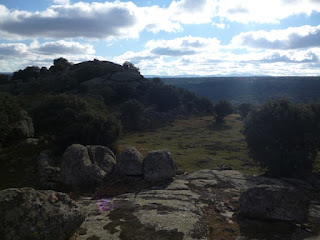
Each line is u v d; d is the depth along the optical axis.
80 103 35.00
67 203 9.12
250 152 22.17
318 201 14.16
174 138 47.44
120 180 15.76
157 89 75.88
